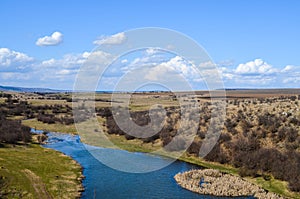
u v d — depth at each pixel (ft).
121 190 152.05
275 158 176.45
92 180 166.40
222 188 153.07
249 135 204.74
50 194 143.54
